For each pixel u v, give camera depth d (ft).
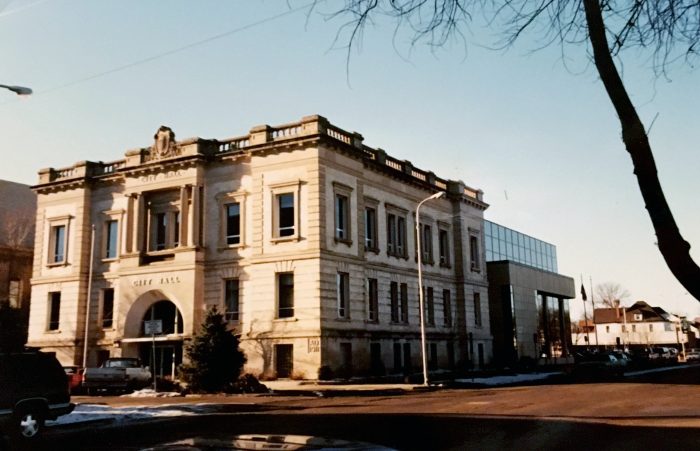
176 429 52.80
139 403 84.28
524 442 41.70
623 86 14.61
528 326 205.46
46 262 158.10
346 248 131.34
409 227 158.61
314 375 117.80
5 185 200.64
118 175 148.25
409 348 150.30
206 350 106.73
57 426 56.70
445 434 45.80
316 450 15.56
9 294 184.24
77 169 157.38
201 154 137.39
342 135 136.15
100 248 152.25
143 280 138.31
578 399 75.61
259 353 124.06
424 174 169.68
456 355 169.99
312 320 120.26
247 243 131.64
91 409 71.97
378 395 93.76
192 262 132.77
